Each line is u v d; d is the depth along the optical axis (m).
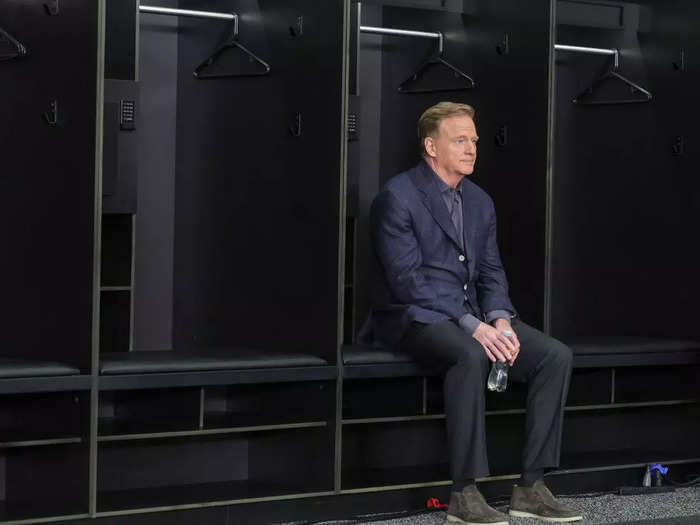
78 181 4.08
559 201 5.95
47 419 4.20
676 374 5.53
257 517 4.49
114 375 4.12
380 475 4.86
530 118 5.04
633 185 5.73
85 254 4.06
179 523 4.32
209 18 4.97
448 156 4.70
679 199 5.56
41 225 4.23
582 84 5.89
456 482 4.42
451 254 4.73
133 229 4.78
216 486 4.65
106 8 4.79
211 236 5.03
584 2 5.70
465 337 4.46
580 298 5.93
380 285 4.78
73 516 4.05
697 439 5.57
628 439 5.72
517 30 5.09
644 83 5.68
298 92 4.70
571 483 5.21
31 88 4.27
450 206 4.79
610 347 5.22
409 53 5.56
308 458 4.64
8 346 4.36
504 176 5.16
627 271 5.76
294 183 4.71
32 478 4.28
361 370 4.59
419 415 4.79
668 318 5.61
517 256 5.11
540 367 4.59
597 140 5.85
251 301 4.88
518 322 4.75
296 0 4.71
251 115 4.88
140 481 4.65
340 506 4.65
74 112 4.10
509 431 5.17
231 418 4.61
